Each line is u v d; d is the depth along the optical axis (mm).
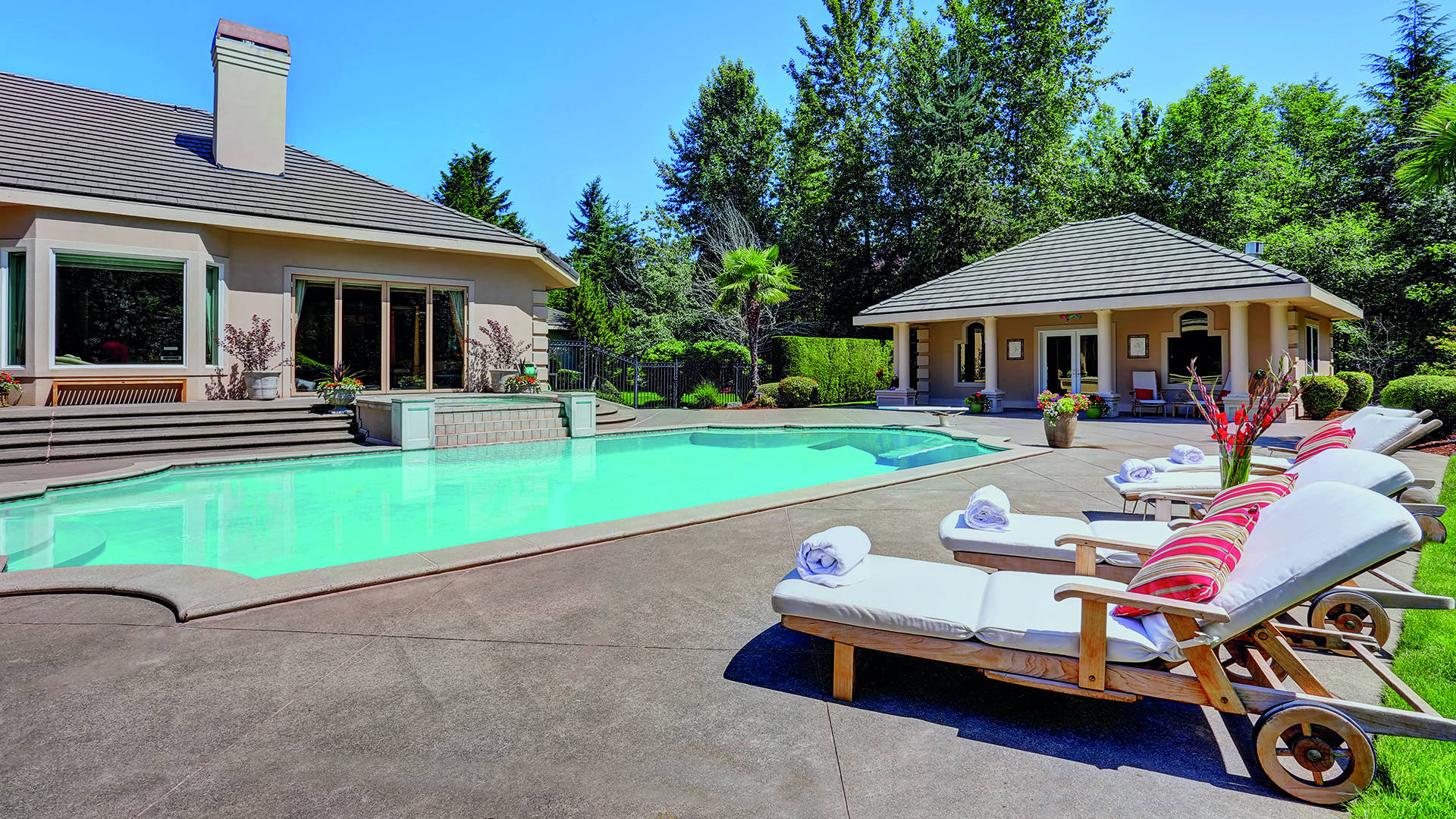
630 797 2348
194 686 3133
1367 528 2381
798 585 3289
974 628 2855
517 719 2865
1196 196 27469
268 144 15172
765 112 35969
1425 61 25094
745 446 13594
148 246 12742
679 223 37312
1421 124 8930
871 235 31984
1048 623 2822
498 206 45781
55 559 5938
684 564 5020
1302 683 2645
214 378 13703
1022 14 31250
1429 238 22141
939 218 28562
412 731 2760
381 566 4777
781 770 2529
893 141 29672
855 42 34312
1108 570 4082
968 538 4363
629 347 29469
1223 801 2371
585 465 11383
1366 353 23531
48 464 9562
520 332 17438
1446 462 9086
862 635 3039
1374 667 2873
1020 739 2768
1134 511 6688
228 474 9844
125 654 3486
